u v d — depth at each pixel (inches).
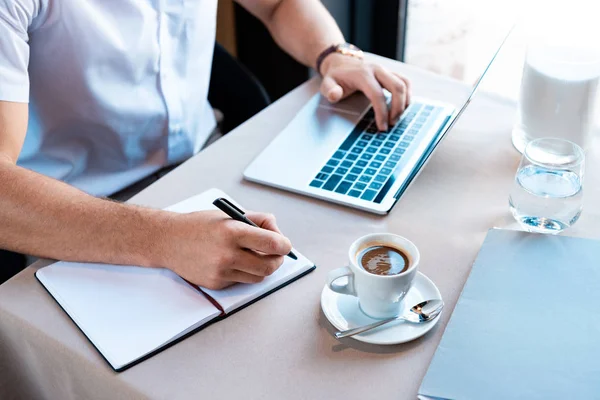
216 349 30.6
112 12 46.1
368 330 30.9
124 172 52.9
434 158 42.4
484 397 27.1
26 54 40.8
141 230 34.5
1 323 32.9
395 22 81.8
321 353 30.2
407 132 44.9
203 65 54.1
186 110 53.7
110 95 48.4
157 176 54.5
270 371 29.5
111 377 29.4
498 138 44.4
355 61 50.7
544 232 36.2
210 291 33.2
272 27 58.6
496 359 28.7
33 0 41.6
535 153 37.5
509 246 34.8
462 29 82.4
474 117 46.6
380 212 38.0
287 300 33.0
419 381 28.8
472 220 37.6
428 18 83.3
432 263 34.8
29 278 34.7
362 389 28.5
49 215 35.4
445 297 32.8
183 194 40.3
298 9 56.6
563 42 40.1
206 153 43.8
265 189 40.5
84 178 51.7
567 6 62.3
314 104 48.2
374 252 32.3
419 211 38.4
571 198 35.0
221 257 32.4
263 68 82.0
